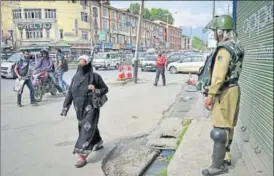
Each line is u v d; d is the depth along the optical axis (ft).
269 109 14.15
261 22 16.52
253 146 16.28
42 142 20.51
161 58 53.42
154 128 24.03
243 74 22.04
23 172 15.56
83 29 182.19
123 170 15.89
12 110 31.83
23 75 34.09
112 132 22.95
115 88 50.39
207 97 13.08
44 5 174.09
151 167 16.76
